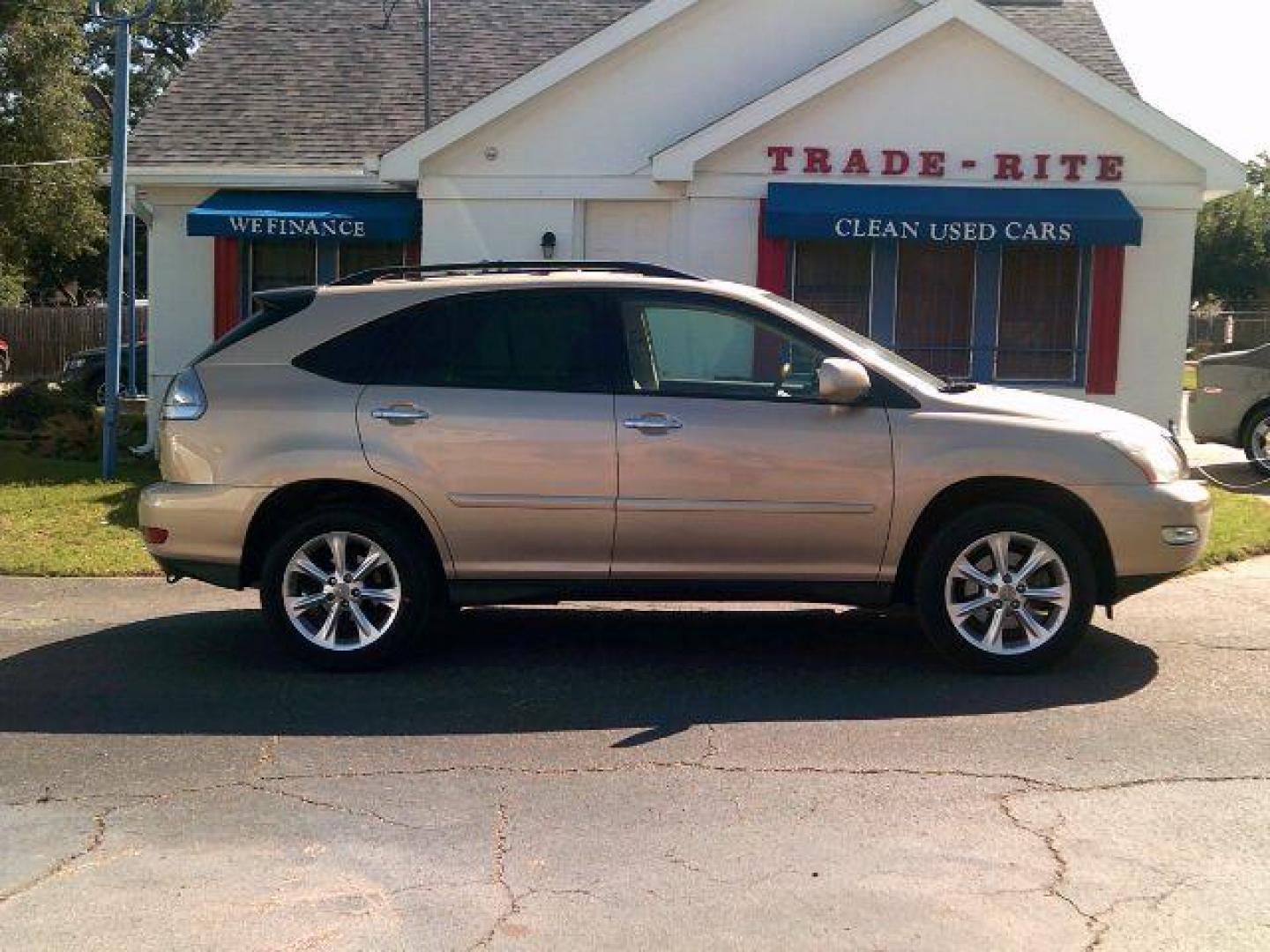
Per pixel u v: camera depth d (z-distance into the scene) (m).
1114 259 12.80
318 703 6.16
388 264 14.58
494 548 6.45
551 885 4.21
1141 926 3.92
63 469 13.59
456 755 5.42
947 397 6.45
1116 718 5.82
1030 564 6.40
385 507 6.57
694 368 6.51
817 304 13.04
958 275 13.01
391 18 17.06
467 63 16.31
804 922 3.96
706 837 4.57
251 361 6.58
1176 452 6.65
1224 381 13.23
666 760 5.34
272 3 17.25
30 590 8.73
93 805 4.91
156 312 14.60
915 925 3.94
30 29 26.31
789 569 6.43
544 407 6.39
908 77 12.73
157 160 14.23
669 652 7.03
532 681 6.49
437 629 7.54
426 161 13.44
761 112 12.64
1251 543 9.48
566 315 6.54
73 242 29.25
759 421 6.34
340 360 6.55
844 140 12.82
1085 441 6.34
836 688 6.33
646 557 6.42
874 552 6.39
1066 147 12.80
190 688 6.41
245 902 4.11
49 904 4.11
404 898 4.13
